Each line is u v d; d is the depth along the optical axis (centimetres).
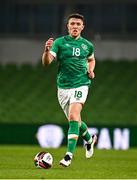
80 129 3067
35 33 7681
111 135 5297
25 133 5434
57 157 3956
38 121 6406
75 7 7694
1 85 7212
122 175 2733
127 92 7069
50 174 2662
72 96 2912
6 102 6844
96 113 6575
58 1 7669
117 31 7650
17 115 6550
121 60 7462
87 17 7688
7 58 7512
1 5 7762
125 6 7681
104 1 7681
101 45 7469
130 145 5297
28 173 2698
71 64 2922
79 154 4228
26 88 7169
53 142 5328
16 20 7719
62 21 7675
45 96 7006
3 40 7556
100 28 7675
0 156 3938
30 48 7512
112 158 3909
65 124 5338
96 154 4328
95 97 6944
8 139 5462
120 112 6650
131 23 7662
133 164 3406
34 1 7719
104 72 7344
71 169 2939
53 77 7350
